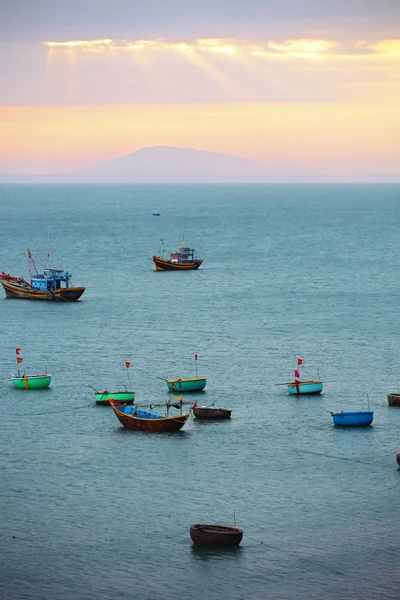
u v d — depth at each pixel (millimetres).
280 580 92375
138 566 95000
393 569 94562
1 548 98625
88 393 155750
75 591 90625
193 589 90812
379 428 136375
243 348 190875
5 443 129750
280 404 148750
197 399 151375
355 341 198000
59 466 120688
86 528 102938
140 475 117562
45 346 194625
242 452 125938
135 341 198875
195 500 110000
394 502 109750
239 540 98500
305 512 106750
